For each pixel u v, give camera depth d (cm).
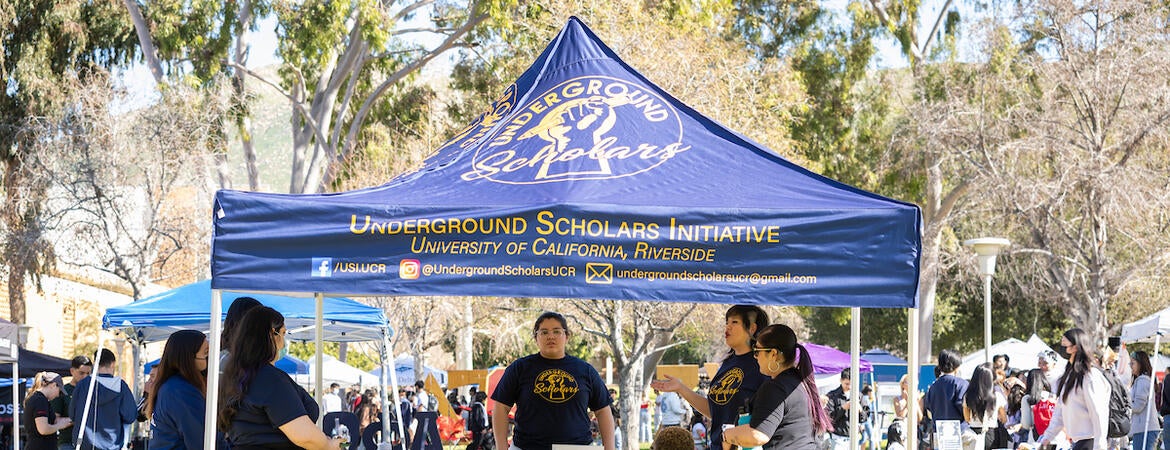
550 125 676
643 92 711
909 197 3656
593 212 565
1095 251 2620
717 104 2484
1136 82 2559
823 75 3612
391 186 611
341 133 3531
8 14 3216
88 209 2845
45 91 3231
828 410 1625
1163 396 1252
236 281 557
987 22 2872
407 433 1291
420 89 3472
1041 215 2666
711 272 565
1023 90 2844
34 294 3744
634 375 2291
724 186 611
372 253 563
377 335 1230
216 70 3034
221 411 516
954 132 2791
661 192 596
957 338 4862
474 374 2825
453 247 564
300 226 562
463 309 3403
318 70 3441
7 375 1517
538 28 2803
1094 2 2598
